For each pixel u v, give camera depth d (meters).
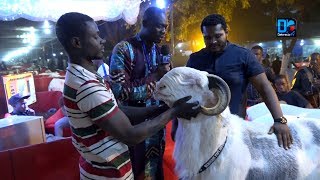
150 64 2.94
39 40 12.79
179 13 12.12
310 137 2.53
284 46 13.70
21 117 3.49
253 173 2.36
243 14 14.64
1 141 3.07
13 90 5.87
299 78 6.41
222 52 2.78
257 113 3.37
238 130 2.45
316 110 3.34
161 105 2.51
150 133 2.06
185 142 2.31
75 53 2.04
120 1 6.35
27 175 3.04
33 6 5.52
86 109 1.96
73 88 1.98
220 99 2.21
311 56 6.93
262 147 2.44
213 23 2.70
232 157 2.30
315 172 2.46
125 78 2.80
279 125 2.49
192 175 2.33
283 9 14.03
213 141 2.29
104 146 2.04
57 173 3.21
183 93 2.22
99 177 2.09
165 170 3.58
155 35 2.88
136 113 2.47
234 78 2.72
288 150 2.44
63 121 4.45
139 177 2.91
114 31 12.78
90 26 2.03
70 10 5.86
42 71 12.11
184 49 13.77
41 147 3.10
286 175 2.41
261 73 2.70
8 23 10.88
